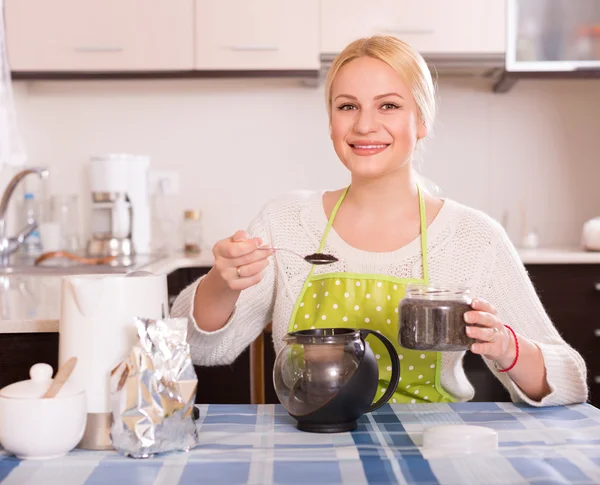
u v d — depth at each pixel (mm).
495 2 3018
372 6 3020
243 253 1271
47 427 973
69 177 3371
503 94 3355
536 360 1273
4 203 2697
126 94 3367
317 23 3023
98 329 1043
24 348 1646
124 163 3092
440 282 1557
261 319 1685
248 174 3383
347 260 1576
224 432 1108
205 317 1443
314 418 1091
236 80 3357
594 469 924
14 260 2824
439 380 1479
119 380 1002
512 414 1210
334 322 1512
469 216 1613
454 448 999
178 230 3389
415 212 1604
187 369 1019
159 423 991
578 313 2859
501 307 1594
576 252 2984
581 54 3066
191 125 3371
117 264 2648
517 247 3254
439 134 3359
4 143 2580
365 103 1471
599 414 1209
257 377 1791
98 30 3020
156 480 902
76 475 925
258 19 3020
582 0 3053
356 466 944
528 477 898
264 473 922
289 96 3365
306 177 3381
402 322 1182
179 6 3018
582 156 3369
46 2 3012
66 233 3287
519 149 3369
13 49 3016
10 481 907
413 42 3029
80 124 3365
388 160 1488
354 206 1617
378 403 1163
